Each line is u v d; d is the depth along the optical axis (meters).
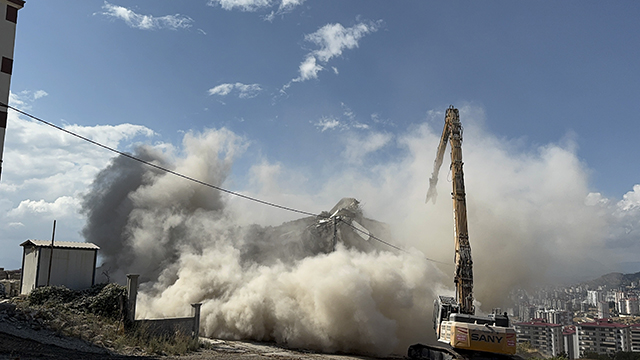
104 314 21.73
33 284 27.28
